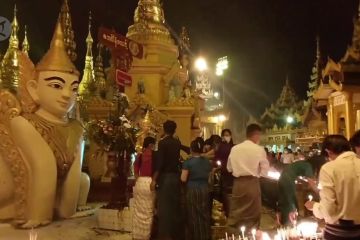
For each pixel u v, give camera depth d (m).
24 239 8.58
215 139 10.62
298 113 43.25
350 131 14.87
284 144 41.81
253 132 7.93
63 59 10.48
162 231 8.05
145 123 13.55
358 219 4.60
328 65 16.00
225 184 9.84
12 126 9.97
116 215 9.63
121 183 10.33
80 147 11.13
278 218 8.64
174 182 8.17
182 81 19.59
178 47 22.02
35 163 9.76
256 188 7.75
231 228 8.05
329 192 4.64
